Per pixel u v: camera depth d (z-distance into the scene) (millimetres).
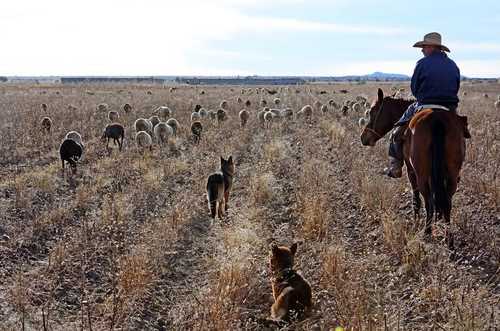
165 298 7004
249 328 5812
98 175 13875
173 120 22234
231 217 9883
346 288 6289
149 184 12500
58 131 22172
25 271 7844
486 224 8930
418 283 6824
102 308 6527
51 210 10703
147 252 7918
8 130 21344
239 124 24516
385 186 10469
